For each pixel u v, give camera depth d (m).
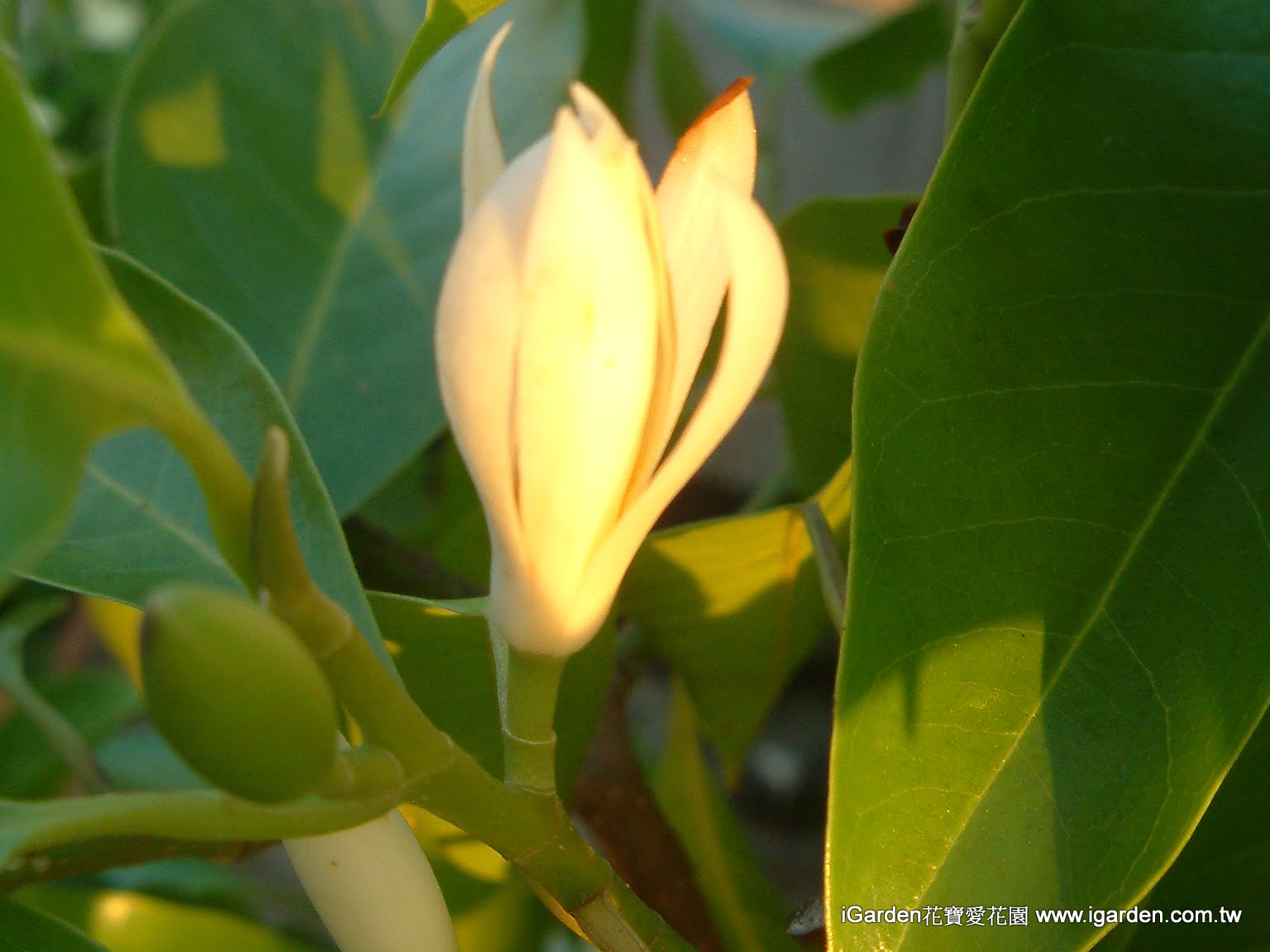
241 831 0.23
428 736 0.24
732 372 0.23
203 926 0.42
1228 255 0.26
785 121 0.88
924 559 0.25
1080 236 0.26
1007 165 0.26
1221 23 0.26
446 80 0.41
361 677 0.23
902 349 0.26
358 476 0.36
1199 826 0.32
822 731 0.88
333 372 0.37
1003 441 0.26
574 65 0.42
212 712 0.22
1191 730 0.25
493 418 0.23
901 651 0.25
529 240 0.23
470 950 0.38
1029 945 0.25
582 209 0.23
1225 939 0.32
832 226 0.35
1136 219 0.26
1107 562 0.26
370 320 0.38
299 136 0.40
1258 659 0.25
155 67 0.38
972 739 0.25
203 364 0.27
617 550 0.24
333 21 0.41
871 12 0.64
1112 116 0.26
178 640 0.22
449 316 0.23
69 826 0.23
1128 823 0.25
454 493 0.43
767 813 0.86
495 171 0.24
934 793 0.25
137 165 0.38
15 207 0.22
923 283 0.26
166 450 0.28
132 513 0.28
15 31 0.33
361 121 0.40
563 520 0.24
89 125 0.62
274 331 0.37
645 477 0.24
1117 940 0.32
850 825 0.25
